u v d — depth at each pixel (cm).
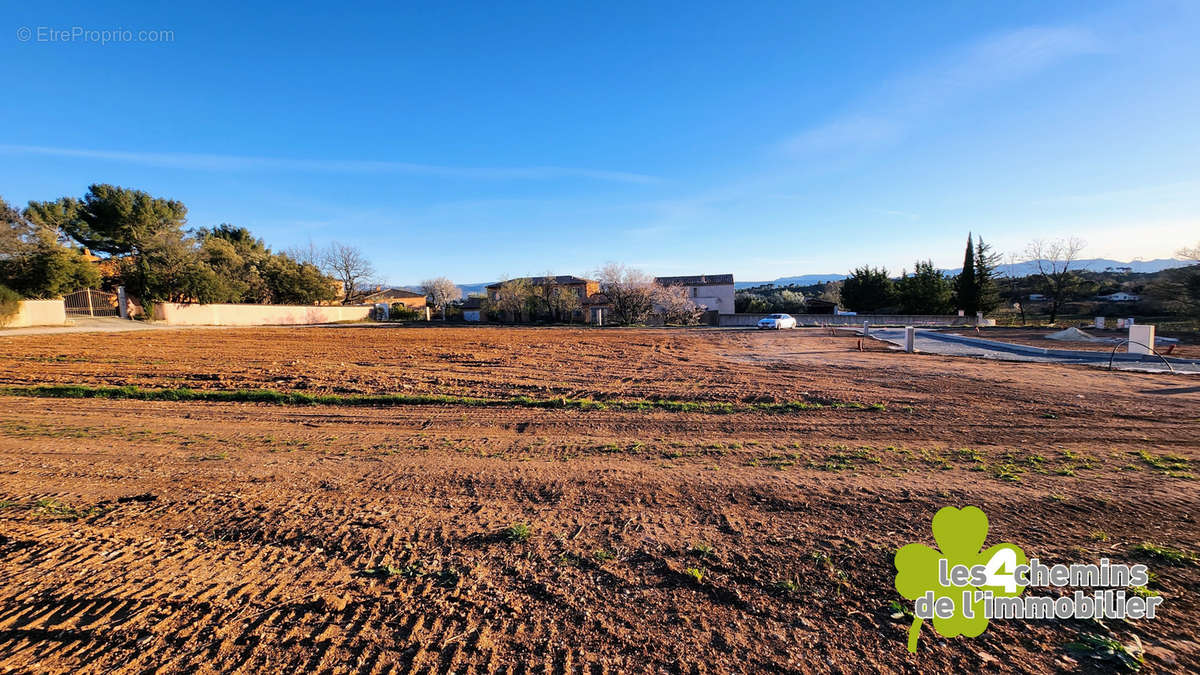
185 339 2273
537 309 5572
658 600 293
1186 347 1919
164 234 3931
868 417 800
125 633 257
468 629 264
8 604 283
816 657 242
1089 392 973
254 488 492
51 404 912
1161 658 236
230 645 249
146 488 489
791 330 3659
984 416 791
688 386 1109
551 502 455
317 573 325
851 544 361
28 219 3253
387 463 579
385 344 2206
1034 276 5606
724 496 465
